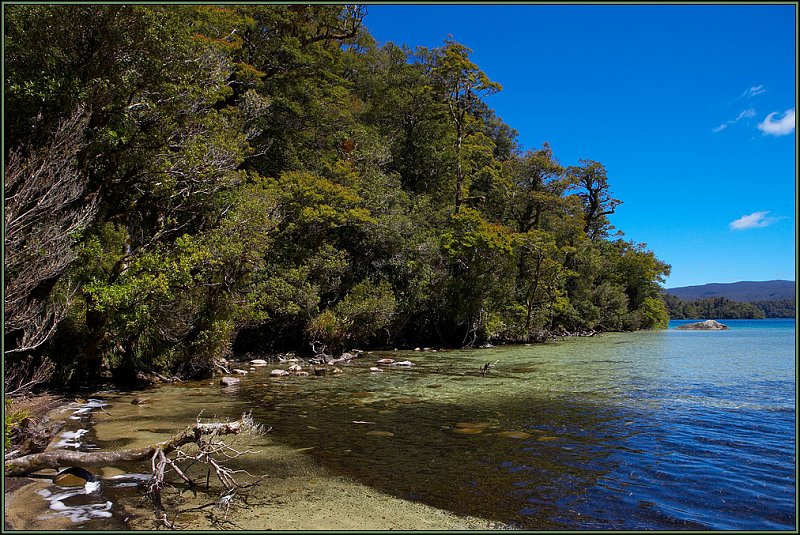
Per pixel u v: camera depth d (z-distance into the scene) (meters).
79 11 12.55
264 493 6.91
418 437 9.98
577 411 12.51
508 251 37.19
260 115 32.09
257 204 19.64
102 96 13.43
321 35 45.38
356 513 6.25
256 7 36.59
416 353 30.22
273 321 26.88
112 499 6.51
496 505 6.55
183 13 15.67
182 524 5.80
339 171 33.16
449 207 43.00
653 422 11.27
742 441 9.68
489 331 36.19
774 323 127.12
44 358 12.02
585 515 6.25
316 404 13.40
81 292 14.58
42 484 6.97
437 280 34.97
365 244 31.72
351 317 27.55
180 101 15.98
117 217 16.52
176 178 16.48
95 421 11.02
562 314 53.28
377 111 51.47
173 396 14.55
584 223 54.50
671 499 6.78
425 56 50.69
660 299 77.62
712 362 24.72
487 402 13.73
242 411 12.39
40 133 12.05
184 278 15.33
